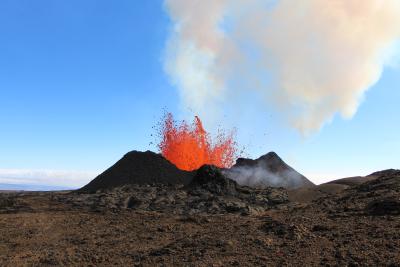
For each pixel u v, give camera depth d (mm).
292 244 14227
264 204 28641
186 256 13945
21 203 30297
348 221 17203
